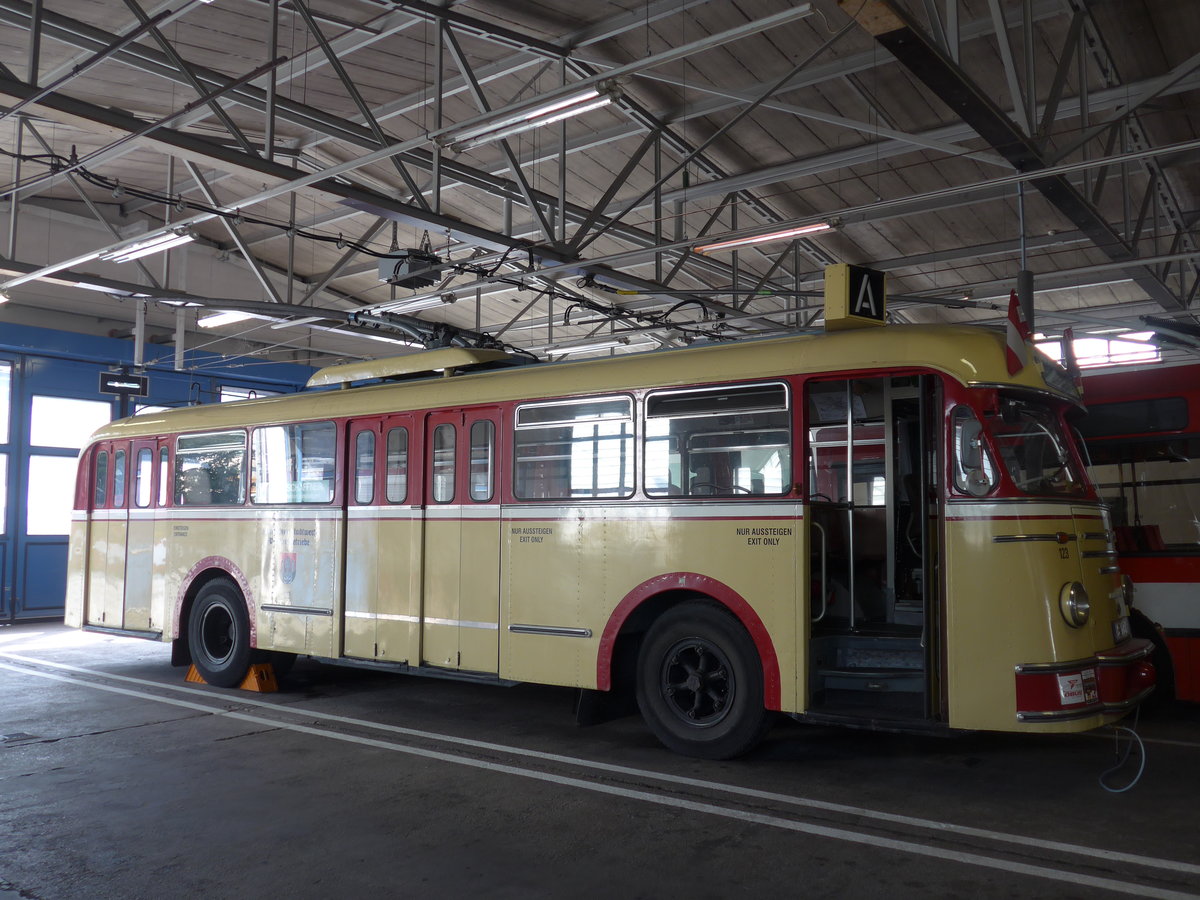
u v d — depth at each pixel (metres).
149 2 10.20
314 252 22.31
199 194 19.42
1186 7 10.34
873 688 6.63
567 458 7.81
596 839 5.34
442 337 10.20
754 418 6.91
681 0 10.79
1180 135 12.70
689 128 13.68
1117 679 6.15
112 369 18.69
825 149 13.88
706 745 6.98
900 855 5.05
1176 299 15.02
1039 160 9.19
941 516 6.27
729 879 4.74
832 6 10.66
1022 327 6.46
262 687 10.05
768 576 6.69
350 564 9.16
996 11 8.75
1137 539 8.93
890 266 15.98
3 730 8.21
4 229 18.86
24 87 8.12
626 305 20.64
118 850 5.21
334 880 4.77
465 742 7.70
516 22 11.52
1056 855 5.03
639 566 7.29
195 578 10.62
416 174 16.70
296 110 12.58
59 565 17.59
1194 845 5.18
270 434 10.02
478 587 8.20
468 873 4.85
